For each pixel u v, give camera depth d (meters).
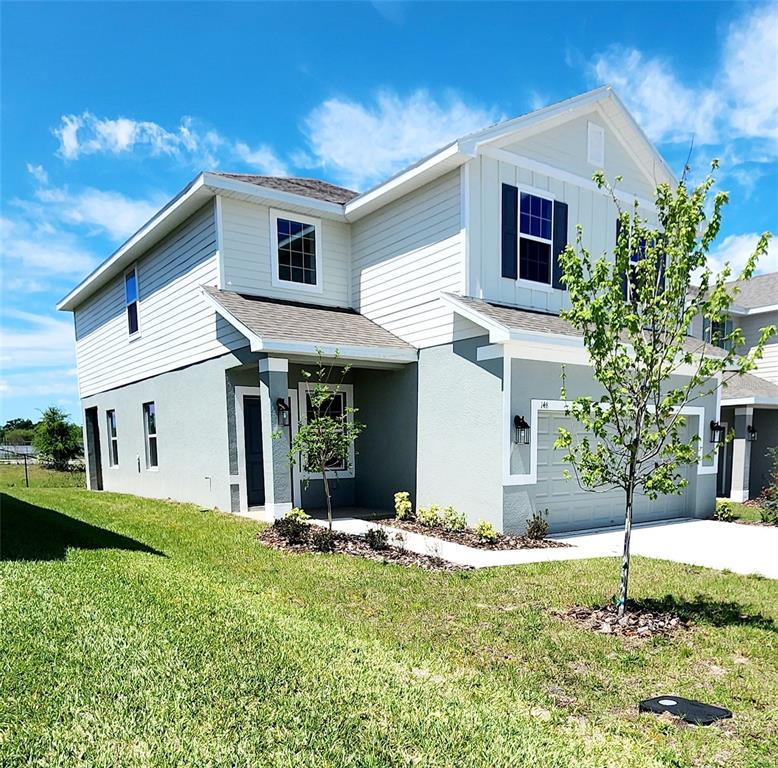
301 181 12.86
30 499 11.59
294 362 9.89
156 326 12.90
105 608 4.39
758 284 18.86
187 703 3.02
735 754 2.84
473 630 4.46
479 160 9.27
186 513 9.77
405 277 10.38
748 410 14.27
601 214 11.04
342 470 11.52
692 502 11.27
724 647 4.23
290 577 5.88
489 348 8.62
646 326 5.01
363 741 2.77
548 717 3.16
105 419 16.48
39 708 2.93
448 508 8.95
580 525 9.50
